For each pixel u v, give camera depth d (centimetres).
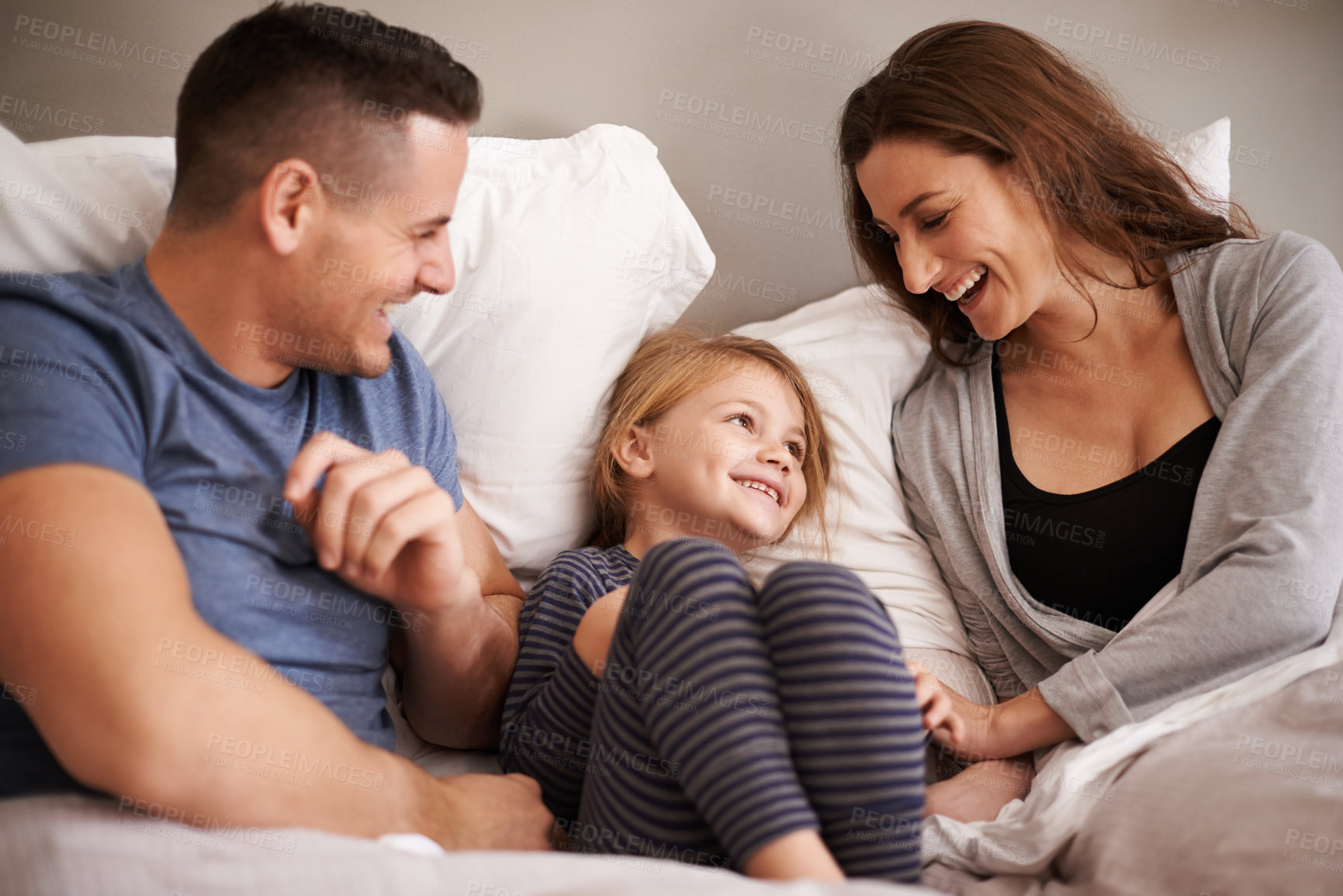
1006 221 118
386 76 83
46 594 62
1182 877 81
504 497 126
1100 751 95
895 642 75
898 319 143
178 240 83
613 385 134
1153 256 123
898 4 148
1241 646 99
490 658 101
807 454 136
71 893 61
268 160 80
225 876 62
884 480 134
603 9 142
